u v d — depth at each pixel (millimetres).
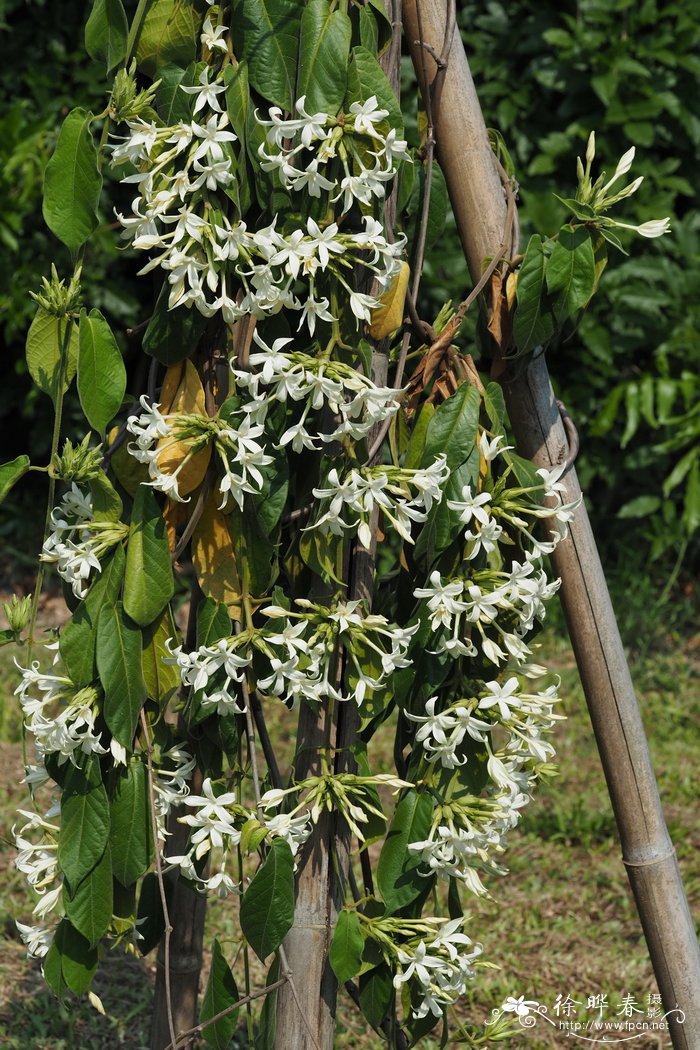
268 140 2662
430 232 2945
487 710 2785
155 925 2891
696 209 6574
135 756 2773
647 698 5555
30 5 6246
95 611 2740
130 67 2713
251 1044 2787
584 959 3633
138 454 2680
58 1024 3412
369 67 2703
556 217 5961
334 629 2721
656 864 2988
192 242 2674
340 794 2736
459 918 2773
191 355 2781
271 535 2801
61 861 2756
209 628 2746
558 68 6031
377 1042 3395
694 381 6016
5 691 5305
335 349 2734
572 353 6258
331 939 2818
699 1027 3002
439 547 2734
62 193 2701
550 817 4527
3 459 7371
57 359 2734
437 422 2746
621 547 6508
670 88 6133
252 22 2699
